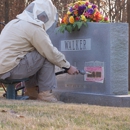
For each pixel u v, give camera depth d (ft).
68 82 31.63
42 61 26.45
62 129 14.43
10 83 27.09
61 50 32.40
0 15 76.64
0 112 18.15
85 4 30.86
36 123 15.42
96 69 29.19
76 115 18.21
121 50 28.40
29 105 21.57
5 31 26.76
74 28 30.76
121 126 15.96
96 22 29.84
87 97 28.96
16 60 25.91
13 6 76.23
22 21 26.66
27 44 26.23
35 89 29.30
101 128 15.25
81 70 28.07
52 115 17.83
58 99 31.63
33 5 27.25
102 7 84.43
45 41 26.02
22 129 14.35
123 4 84.38
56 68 32.60
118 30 28.30
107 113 19.30
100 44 28.91
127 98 26.58
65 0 71.67
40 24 26.22
